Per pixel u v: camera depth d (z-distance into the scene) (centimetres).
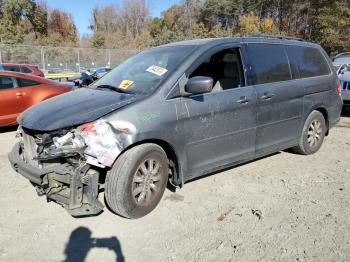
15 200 421
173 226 366
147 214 386
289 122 532
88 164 342
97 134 341
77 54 3139
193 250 326
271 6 6238
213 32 6262
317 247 331
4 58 2817
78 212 342
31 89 773
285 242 338
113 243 337
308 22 5166
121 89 424
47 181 352
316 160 575
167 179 401
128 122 355
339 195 441
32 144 379
